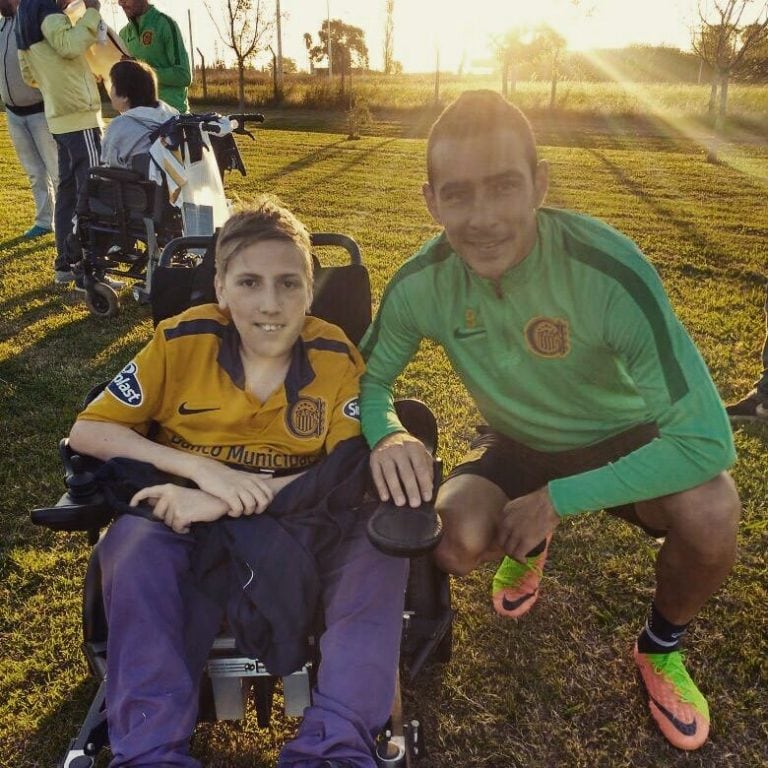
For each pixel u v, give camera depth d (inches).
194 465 72.6
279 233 75.5
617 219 317.1
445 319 79.4
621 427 81.9
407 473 70.2
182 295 90.9
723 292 220.7
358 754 58.9
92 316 202.7
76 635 95.5
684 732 80.2
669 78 1683.1
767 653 92.0
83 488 68.1
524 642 94.5
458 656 92.4
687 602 79.5
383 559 69.4
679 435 68.2
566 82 1179.3
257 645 66.3
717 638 94.3
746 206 354.6
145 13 260.1
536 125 780.6
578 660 92.0
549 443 83.6
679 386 68.0
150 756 58.7
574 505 71.8
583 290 71.1
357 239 271.6
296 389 78.3
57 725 83.2
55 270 227.1
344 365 81.6
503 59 921.5
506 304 74.6
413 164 468.4
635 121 808.9
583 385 77.5
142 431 81.4
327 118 860.6
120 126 190.1
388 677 64.5
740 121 778.2
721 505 72.6
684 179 430.0
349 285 93.2
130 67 194.4
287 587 66.2
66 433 142.6
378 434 76.2
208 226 187.3
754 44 684.7
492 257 70.0
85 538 114.4
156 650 62.9
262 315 73.8
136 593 64.8
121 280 239.5
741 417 148.7
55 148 264.7
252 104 971.3
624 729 83.2
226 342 78.8
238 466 77.5
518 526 74.0
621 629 96.2
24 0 208.2
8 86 254.2
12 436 141.6
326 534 71.1
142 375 77.6
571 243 71.6
